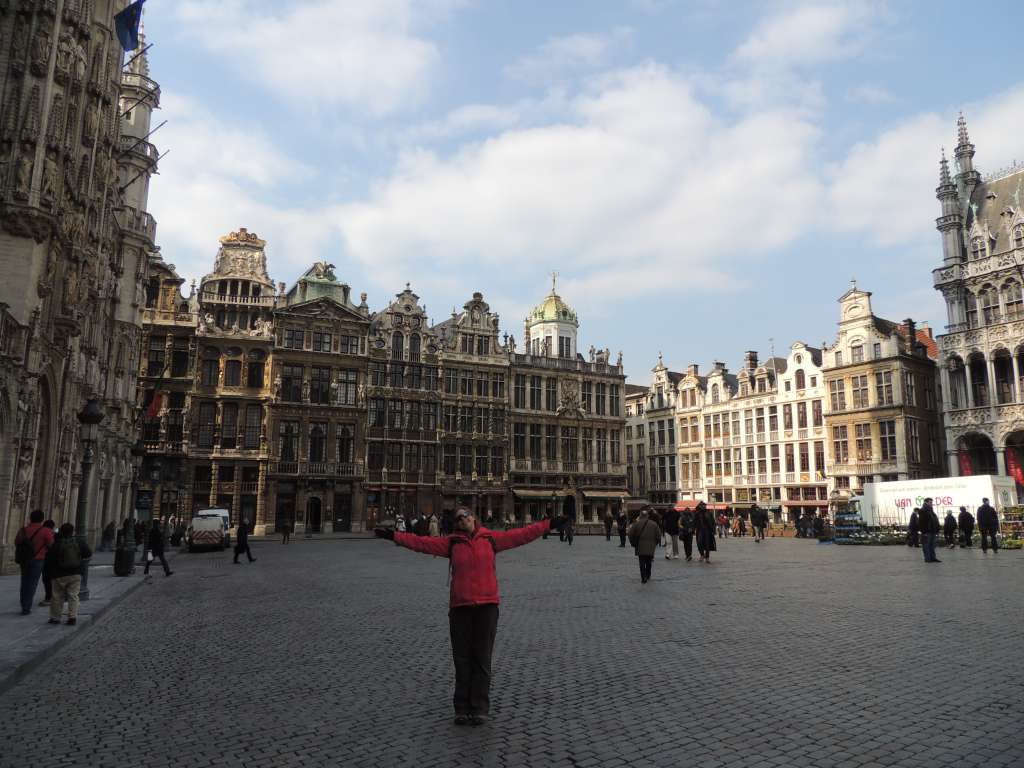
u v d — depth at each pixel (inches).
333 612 578.9
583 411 2970.0
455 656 275.3
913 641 397.7
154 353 2201.0
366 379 2471.7
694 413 3026.6
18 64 872.3
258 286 2343.8
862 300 2432.3
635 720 269.1
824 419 2496.3
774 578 764.0
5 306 746.2
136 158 1667.1
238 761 236.5
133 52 1734.7
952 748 230.8
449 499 2603.3
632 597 623.5
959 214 2183.8
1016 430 1966.0
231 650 427.8
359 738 256.7
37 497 971.3
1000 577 719.7
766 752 231.9
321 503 2338.8
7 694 329.1
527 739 250.8
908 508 1604.3
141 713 295.7
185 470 2167.8
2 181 839.1
